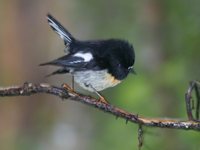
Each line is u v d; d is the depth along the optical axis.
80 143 17.89
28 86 7.32
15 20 17.86
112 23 16.80
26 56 17.97
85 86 8.62
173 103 14.23
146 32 15.88
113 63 8.52
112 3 16.77
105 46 8.59
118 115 7.61
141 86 14.34
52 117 18.30
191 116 7.76
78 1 17.92
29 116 18.05
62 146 17.88
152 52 15.49
